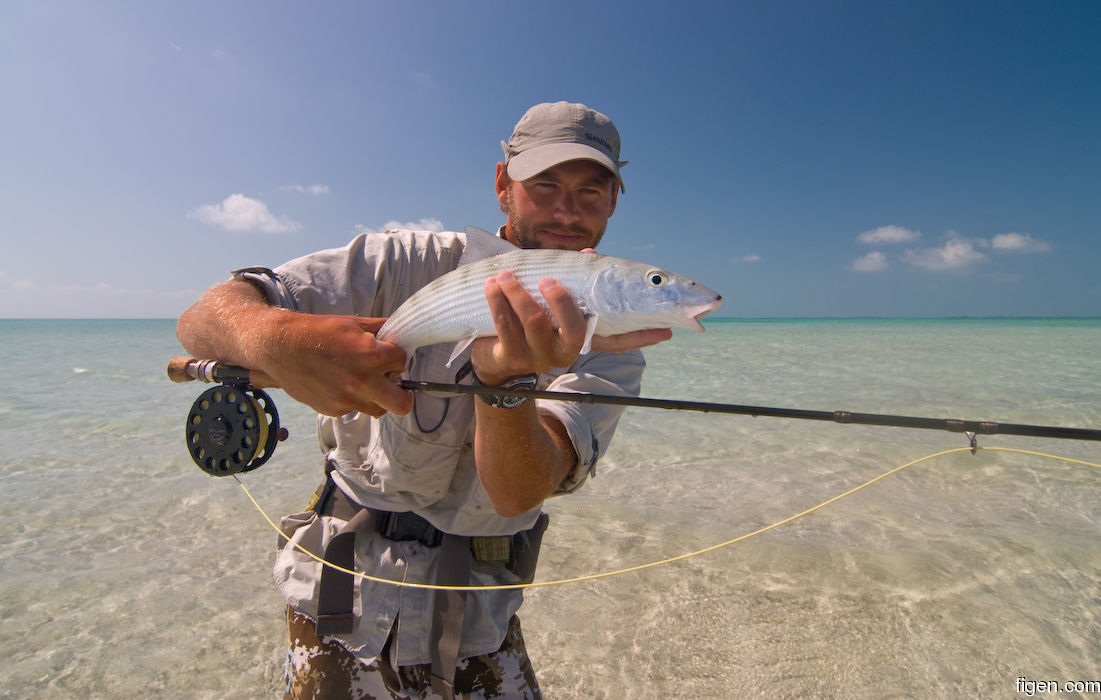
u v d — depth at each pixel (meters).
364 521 2.23
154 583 4.12
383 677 2.18
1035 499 5.49
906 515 5.16
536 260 2.15
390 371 1.62
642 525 5.02
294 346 1.55
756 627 3.66
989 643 3.46
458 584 2.18
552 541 4.74
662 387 12.40
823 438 7.70
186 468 6.45
